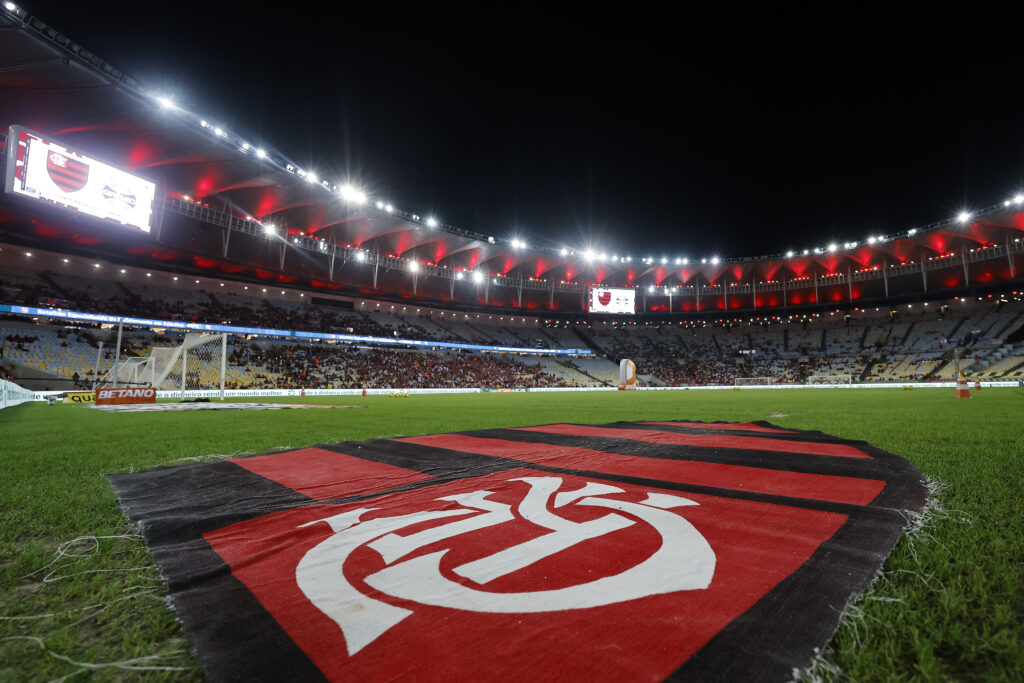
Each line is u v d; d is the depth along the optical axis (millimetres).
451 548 2361
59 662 1567
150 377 25359
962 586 1949
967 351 41781
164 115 23078
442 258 49531
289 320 40594
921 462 4539
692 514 2883
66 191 23516
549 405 17828
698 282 59750
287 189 32156
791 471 4137
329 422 10367
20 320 27219
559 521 2789
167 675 1486
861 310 54062
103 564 2330
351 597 1861
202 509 3203
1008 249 40969
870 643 1579
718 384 50594
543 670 1383
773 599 1780
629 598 1808
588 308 59188
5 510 3324
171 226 31891
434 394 35781
